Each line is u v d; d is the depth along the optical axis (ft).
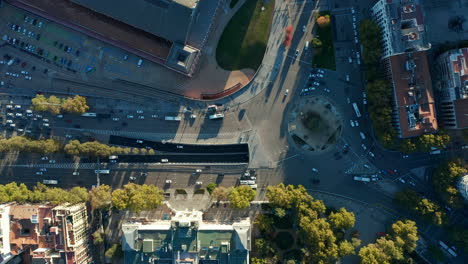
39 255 437.17
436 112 449.06
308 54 466.29
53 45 483.92
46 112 485.56
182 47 442.50
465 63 403.95
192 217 454.81
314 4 462.60
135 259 448.65
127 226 445.37
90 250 476.54
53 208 441.68
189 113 480.64
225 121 477.77
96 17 463.42
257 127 474.90
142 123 484.74
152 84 482.28
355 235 462.19
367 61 434.71
